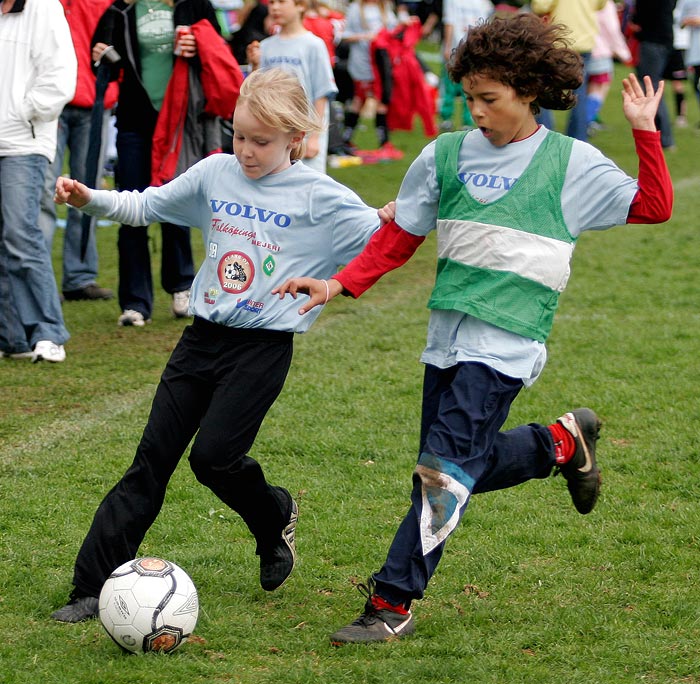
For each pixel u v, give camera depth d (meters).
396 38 33.38
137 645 7.56
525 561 9.49
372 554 9.60
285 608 8.58
